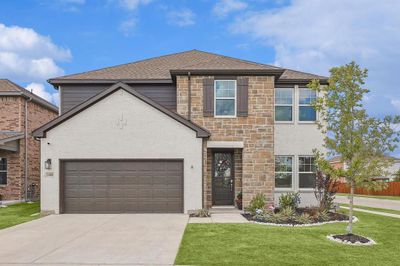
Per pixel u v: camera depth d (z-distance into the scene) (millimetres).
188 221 13344
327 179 15523
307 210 15719
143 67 19562
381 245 9805
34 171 22688
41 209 15195
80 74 18609
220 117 16297
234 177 16953
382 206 22500
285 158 17875
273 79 16391
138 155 15406
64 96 18141
